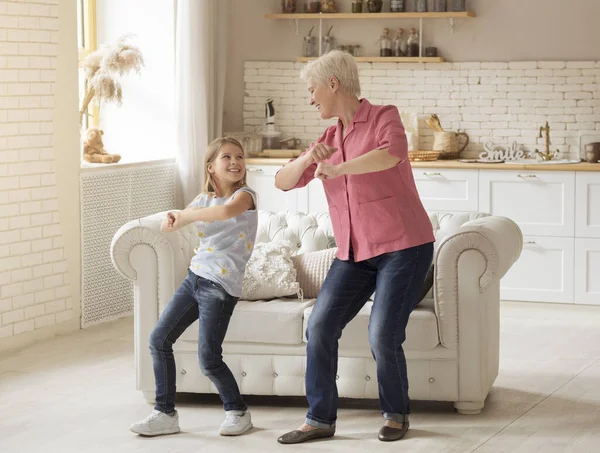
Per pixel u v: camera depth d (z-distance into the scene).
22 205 5.50
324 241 4.77
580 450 3.71
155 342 3.90
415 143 7.27
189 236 4.49
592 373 4.86
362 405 4.34
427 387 4.13
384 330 3.69
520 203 6.65
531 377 4.79
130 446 3.79
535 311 6.41
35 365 5.05
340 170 3.47
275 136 7.55
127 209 6.37
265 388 4.24
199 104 6.90
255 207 3.93
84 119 7.04
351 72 3.69
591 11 6.95
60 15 5.69
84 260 5.96
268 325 4.18
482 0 7.16
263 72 7.64
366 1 7.31
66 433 3.96
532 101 7.10
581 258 6.55
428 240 3.71
